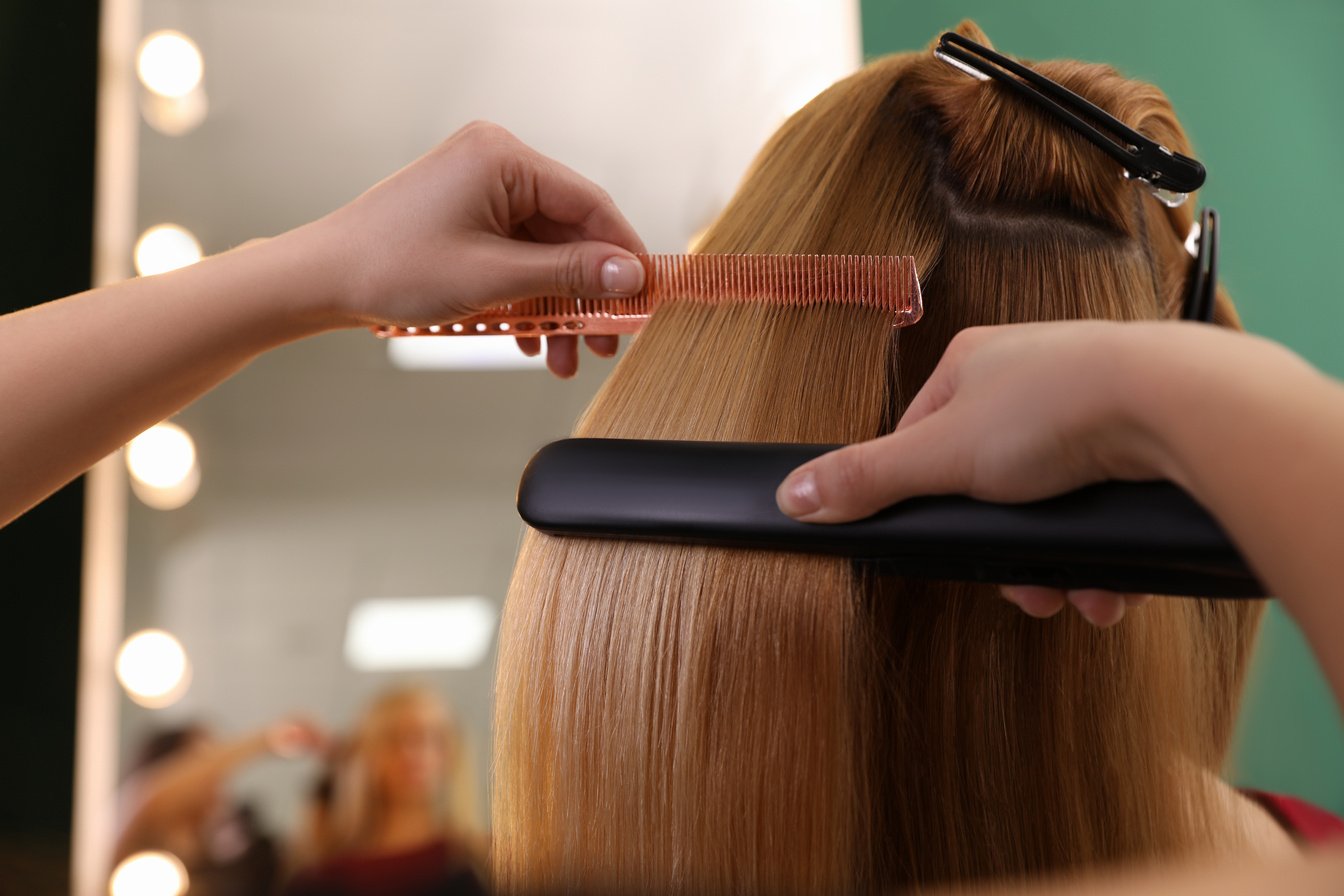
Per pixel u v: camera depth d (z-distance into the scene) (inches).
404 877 40.1
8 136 41.7
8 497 19.0
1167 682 17.1
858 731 15.1
